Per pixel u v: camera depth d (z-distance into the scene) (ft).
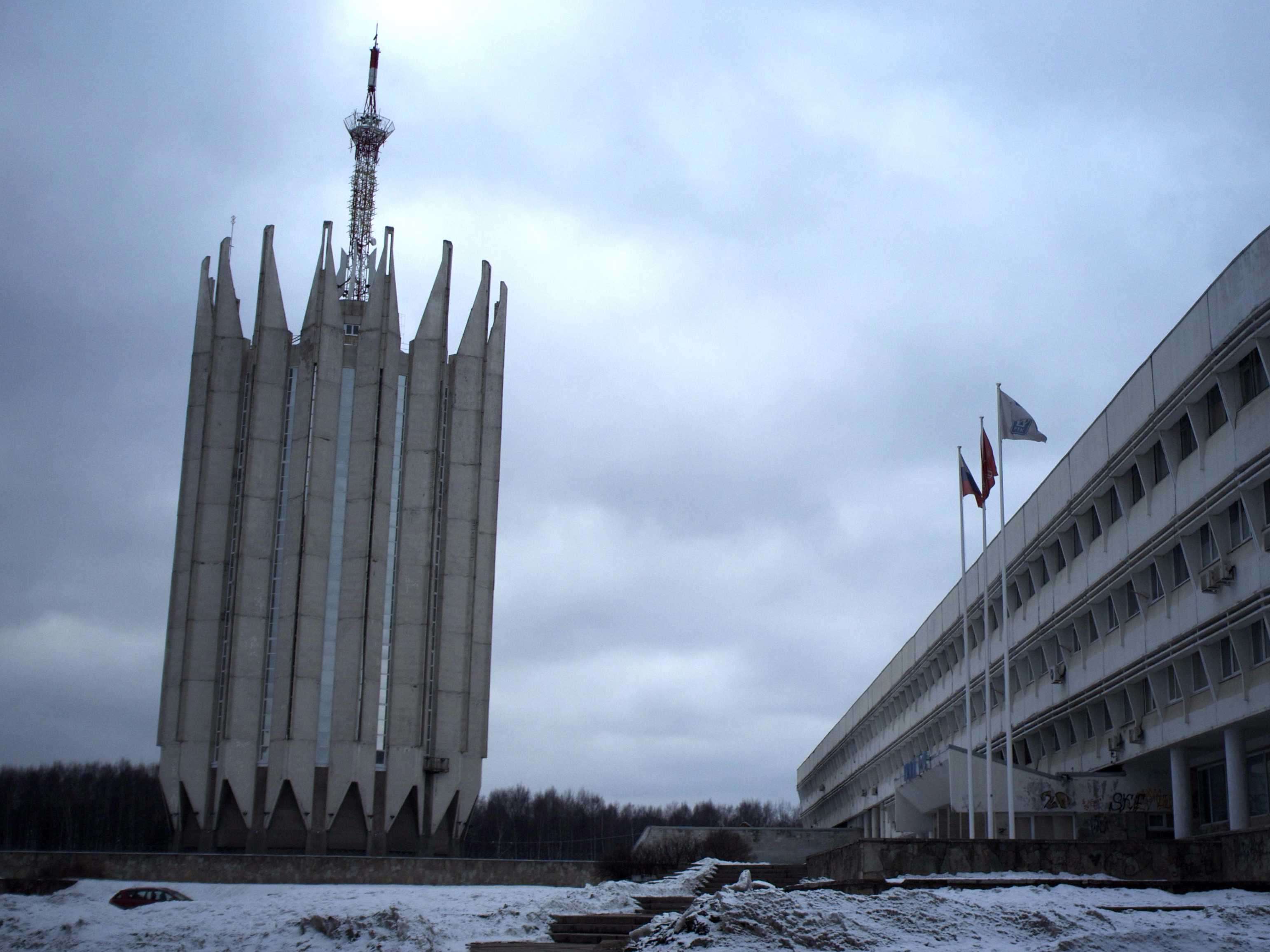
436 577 255.29
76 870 179.93
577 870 183.42
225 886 169.58
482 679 254.47
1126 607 137.49
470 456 261.65
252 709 240.53
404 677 244.42
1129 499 134.00
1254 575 106.63
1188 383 114.62
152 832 332.60
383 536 248.73
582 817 457.27
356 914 90.74
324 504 248.73
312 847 232.32
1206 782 128.67
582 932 92.38
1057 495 153.89
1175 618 122.93
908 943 61.21
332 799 233.35
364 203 287.89
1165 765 137.39
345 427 255.70
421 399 259.80
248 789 235.81
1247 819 112.06
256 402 255.70
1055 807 136.26
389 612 249.14
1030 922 64.18
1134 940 59.93
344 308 272.51
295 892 158.30
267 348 258.57
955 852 90.94
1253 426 105.09
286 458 254.68
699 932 65.62
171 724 247.50
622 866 178.81
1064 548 154.81
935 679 225.76
